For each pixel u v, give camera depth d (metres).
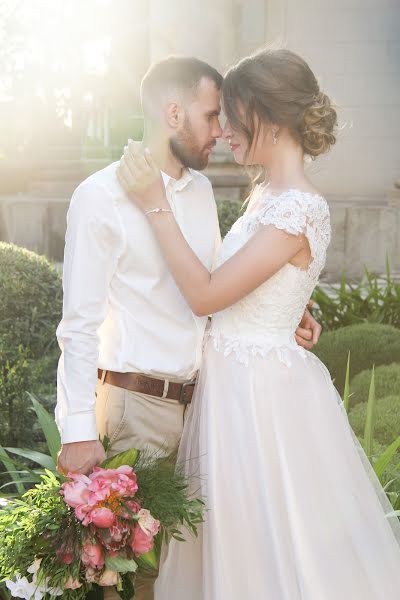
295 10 10.26
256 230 2.40
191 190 2.57
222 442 2.43
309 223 2.38
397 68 10.33
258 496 2.38
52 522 2.19
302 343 2.71
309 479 2.41
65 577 2.18
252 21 9.62
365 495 2.51
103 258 2.35
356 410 4.09
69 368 2.30
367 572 2.42
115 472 2.19
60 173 10.78
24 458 3.85
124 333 2.40
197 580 2.51
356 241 9.51
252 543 2.39
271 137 2.44
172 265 2.32
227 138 2.50
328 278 9.41
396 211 9.43
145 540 2.17
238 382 2.44
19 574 2.29
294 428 2.43
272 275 2.38
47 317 5.09
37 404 3.09
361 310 6.30
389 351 5.11
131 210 2.36
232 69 2.43
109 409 2.42
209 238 2.61
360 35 10.30
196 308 2.34
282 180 2.46
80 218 2.32
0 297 4.87
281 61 2.39
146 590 2.54
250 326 2.47
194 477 2.40
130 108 11.11
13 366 4.11
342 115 10.41
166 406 2.48
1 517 2.27
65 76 10.82
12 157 10.86
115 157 11.17
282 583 2.33
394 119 10.41
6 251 5.06
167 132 2.45
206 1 9.19
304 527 2.37
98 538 2.16
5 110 10.84
